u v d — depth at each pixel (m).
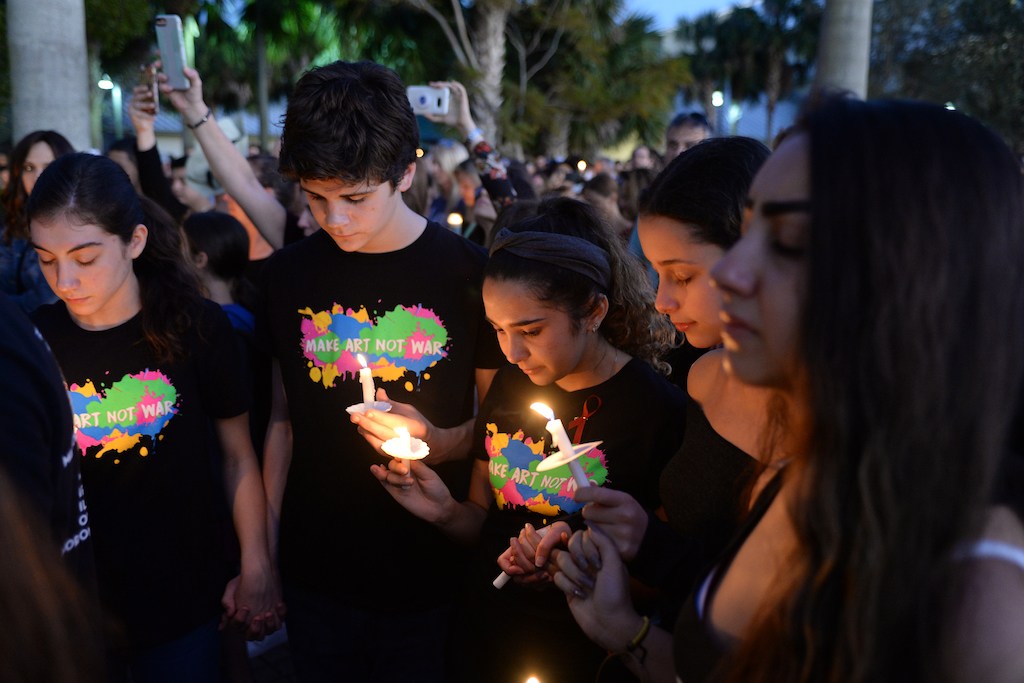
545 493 1.63
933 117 0.63
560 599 1.57
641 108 20.14
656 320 1.71
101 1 8.69
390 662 1.97
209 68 29.03
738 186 1.17
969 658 0.60
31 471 0.89
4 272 2.87
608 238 1.68
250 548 1.95
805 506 0.67
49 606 0.69
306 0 22.80
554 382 1.65
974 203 0.60
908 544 0.61
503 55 18.97
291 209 4.36
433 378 1.92
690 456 1.29
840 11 6.88
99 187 1.59
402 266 1.88
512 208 2.10
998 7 11.66
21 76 4.61
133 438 1.75
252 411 2.77
